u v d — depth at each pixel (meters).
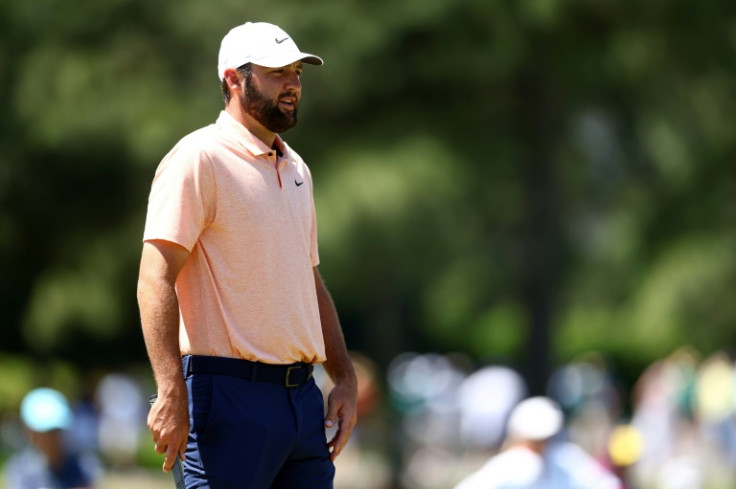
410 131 55.56
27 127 58.59
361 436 63.16
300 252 15.67
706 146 61.00
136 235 62.78
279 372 15.43
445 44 53.53
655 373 90.62
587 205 73.94
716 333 95.44
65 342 90.69
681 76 56.78
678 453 76.00
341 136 55.94
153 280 14.89
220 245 15.30
